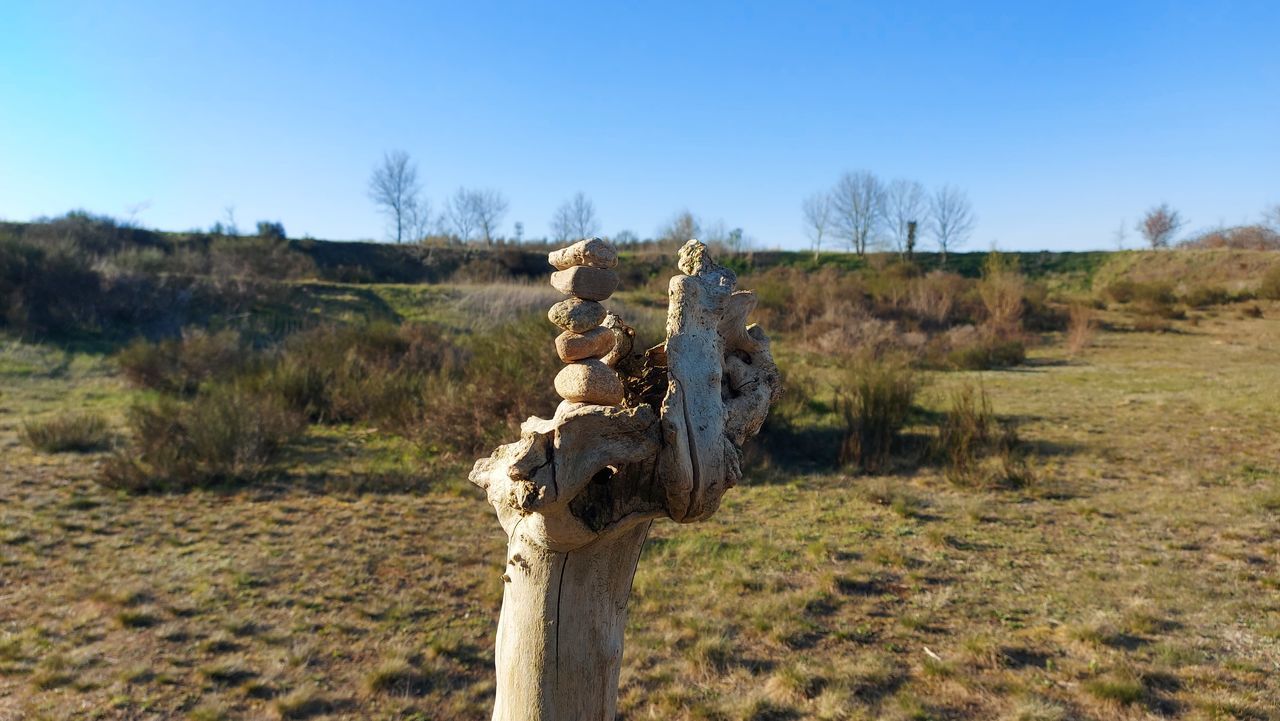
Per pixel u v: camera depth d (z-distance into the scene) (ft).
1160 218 177.68
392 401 40.52
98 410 42.70
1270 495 27.89
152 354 48.80
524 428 7.22
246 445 31.45
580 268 6.54
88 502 27.07
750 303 7.36
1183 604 19.13
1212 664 16.05
